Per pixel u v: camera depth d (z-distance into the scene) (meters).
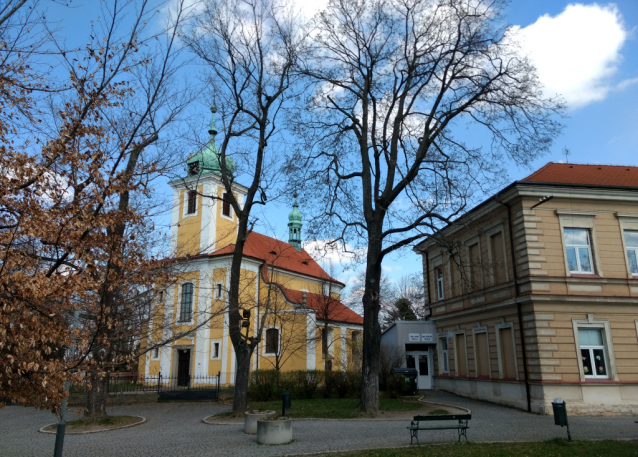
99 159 8.45
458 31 18.33
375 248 18.98
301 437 13.73
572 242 20.23
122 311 12.60
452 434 13.72
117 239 8.38
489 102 18.33
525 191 19.98
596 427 15.06
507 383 20.77
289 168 19.88
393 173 19.59
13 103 8.23
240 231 19.64
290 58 19.72
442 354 28.64
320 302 39.19
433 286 29.94
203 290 37.41
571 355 18.75
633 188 20.22
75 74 8.50
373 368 18.19
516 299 19.97
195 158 39.41
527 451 10.84
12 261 7.07
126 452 12.48
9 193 7.43
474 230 24.33
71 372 7.89
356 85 20.81
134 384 31.11
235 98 19.61
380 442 12.56
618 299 19.33
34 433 16.42
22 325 6.96
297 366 36.56
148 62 9.21
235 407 18.91
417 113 19.94
